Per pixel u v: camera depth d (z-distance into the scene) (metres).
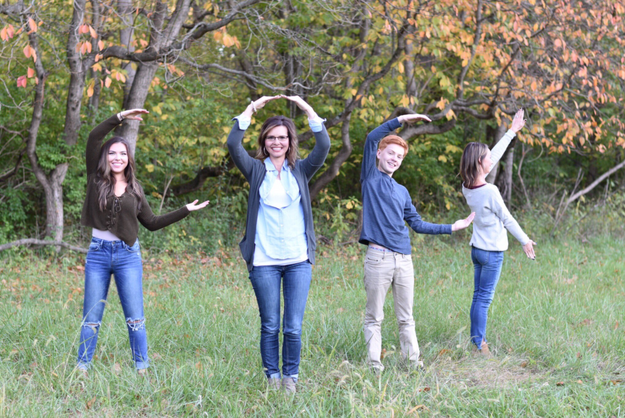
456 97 10.58
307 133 10.34
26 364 4.01
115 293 6.20
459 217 11.73
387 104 10.32
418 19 8.30
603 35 9.91
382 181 4.05
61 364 3.76
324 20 9.85
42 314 5.09
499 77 9.56
